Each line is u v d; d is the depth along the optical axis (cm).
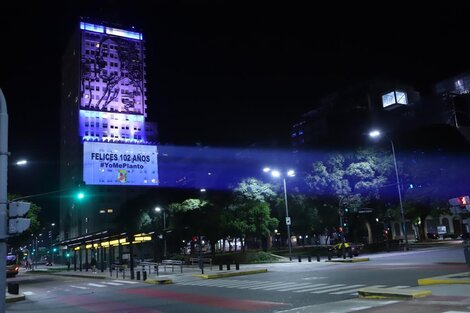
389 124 10775
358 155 5303
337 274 2633
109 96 15850
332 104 11956
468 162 5409
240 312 1467
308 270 3188
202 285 2670
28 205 1049
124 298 2189
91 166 14588
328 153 5369
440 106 10712
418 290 1510
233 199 5666
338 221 5534
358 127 10262
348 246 4200
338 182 5178
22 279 5131
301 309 1420
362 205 5328
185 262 5659
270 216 5869
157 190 7944
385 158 5353
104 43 16138
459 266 2512
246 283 2558
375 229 6469
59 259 14250
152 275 3769
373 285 1939
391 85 11256
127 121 16050
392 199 5628
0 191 1041
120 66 16288
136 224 8038
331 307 1405
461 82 12075
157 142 16988
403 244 6125
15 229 1023
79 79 15488
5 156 1066
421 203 6066
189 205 5841
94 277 4341
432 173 5391
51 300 2378
